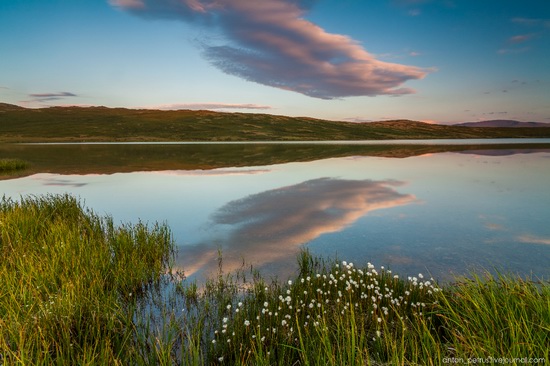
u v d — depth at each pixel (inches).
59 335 198.5
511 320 174.4
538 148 2546.8
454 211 571.2
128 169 1310.3
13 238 360.5
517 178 950.4
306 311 240.7
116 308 249.0
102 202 681.6
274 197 711.7
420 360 172.6
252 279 320.2
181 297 285.3
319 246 407.5
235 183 915.4
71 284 243.0
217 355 199.9
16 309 216.4
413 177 992.2
